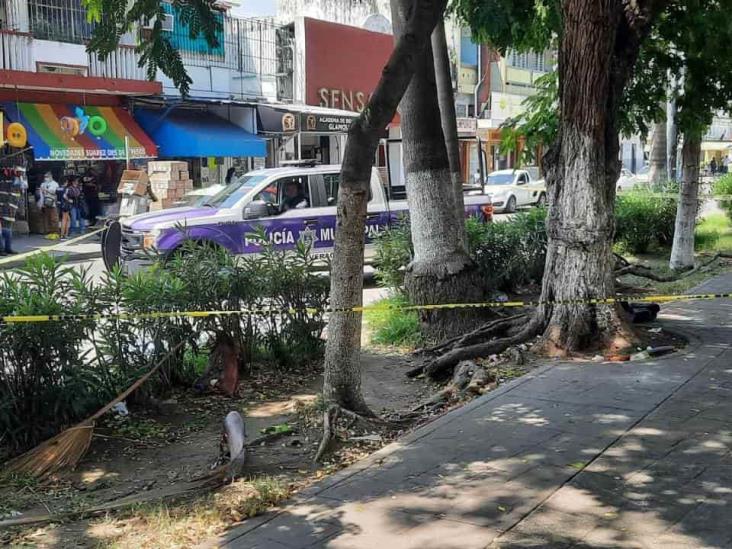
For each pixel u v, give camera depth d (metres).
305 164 13.46
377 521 4.16
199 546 3.96
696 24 10.98
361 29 26.98
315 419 5.90
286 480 4.82
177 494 4.61
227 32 23.36
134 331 6.32
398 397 6.91
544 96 11.95
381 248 10.81
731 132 50.78
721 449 5.05
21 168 18.75
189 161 22.55
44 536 4.15
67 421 5.59
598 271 7.91
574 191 7.91
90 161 20.72
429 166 8.91
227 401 6.66
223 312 6.48
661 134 20.92
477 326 8.72
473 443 5.29
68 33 19.75
